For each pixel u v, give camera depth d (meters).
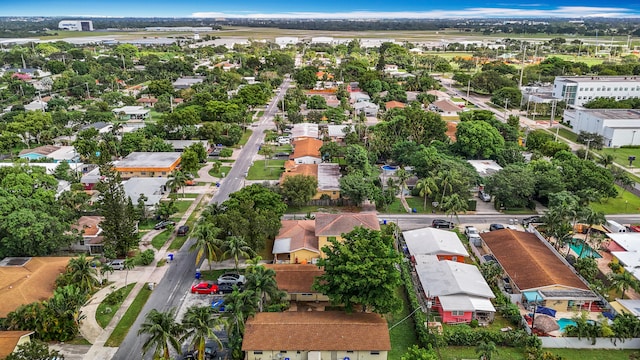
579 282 80.75
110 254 87.75
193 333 64.81
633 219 111.69
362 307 75.31
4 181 101.31
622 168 147.12
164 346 58.31
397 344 68.94
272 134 177.25
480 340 68.50
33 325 67.44
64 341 68.25
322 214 97.56
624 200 123.00
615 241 93.81
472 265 86.44
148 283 82.81
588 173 117.88
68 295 70.56
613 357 66.38
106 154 92.94
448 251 90.56
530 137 157.75
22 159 137.38
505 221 111.06
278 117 191.12
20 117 173.12
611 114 182.00
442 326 73.12
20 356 58.00
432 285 79.06
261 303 72.25
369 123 195.25
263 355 63.69
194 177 137.50
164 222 106.19
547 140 153.88
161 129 168.62
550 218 95.12
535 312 74.69
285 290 77.50
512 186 113.44
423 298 79.50
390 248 76.00
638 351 67.62
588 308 77.38
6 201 88.62
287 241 93.06
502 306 75.94
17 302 71.88
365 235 75.81
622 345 68.25
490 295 76.56
